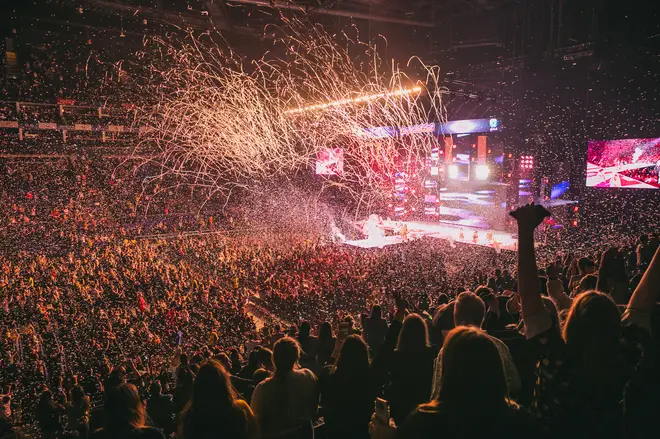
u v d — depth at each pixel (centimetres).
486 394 228
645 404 256
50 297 2736
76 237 4734
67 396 1338
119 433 338
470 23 4822
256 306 2809
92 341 2070
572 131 4044
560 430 266
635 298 325
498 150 4147
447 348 247
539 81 4234
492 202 4191
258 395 440
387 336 589
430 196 4803
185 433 344
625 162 3525
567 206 3900
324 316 2455
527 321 298
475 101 4794
